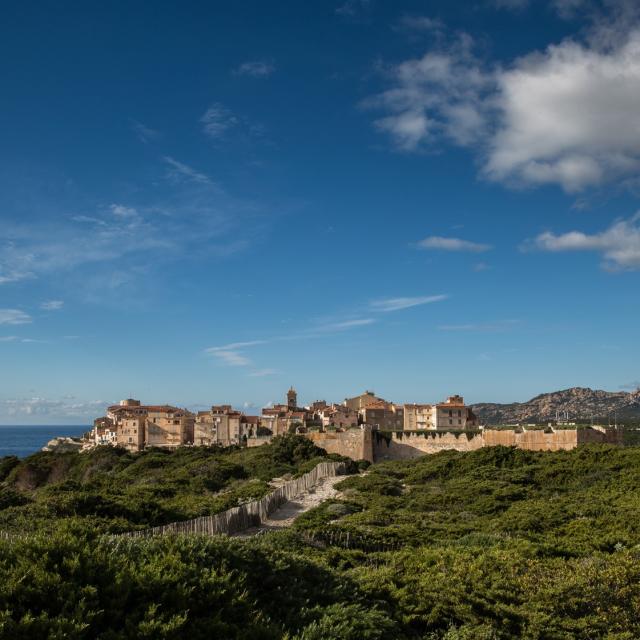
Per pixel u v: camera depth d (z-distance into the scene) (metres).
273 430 167.88
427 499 58.03
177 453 135.00
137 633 13.78
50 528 34.44
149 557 17.22
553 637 20.45
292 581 19.00
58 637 12.70
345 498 61.88
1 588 14.01
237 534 43.06
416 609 20.50
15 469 138.62
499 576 24.73
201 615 15.40
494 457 80.50
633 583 23.55
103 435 196.00
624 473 62.94
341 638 15.91
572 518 44.16
